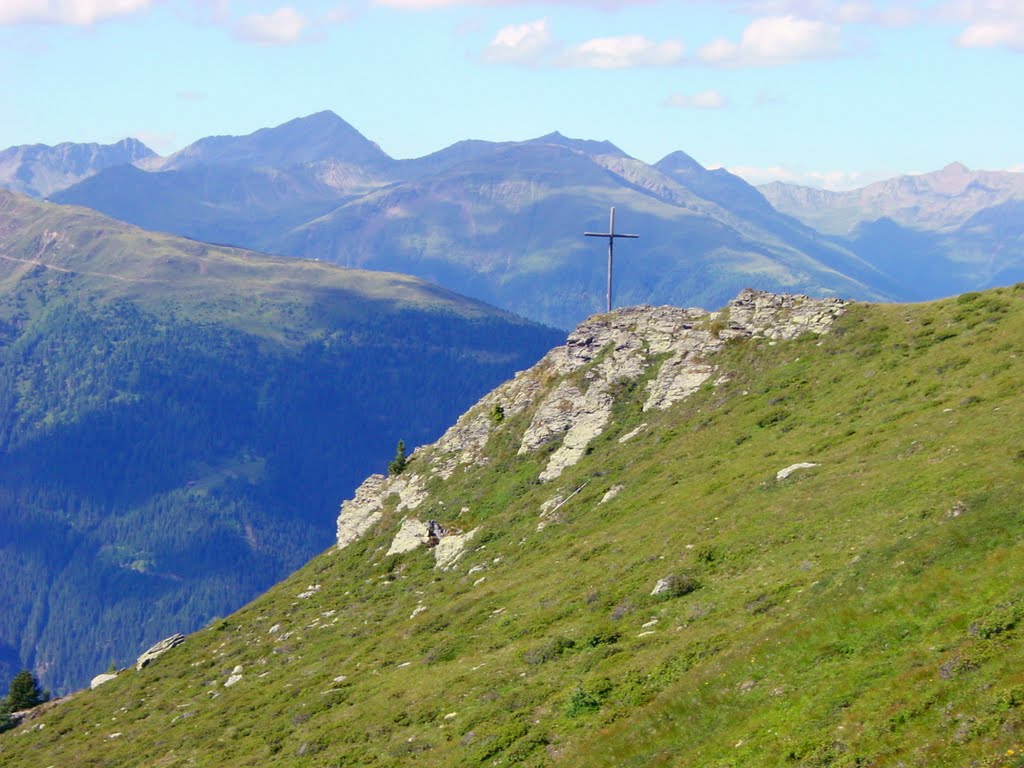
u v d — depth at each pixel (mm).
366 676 66812
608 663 48719
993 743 27875
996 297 85688
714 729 36906
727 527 60750
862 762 30109
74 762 74688
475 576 85375
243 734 65250
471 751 45625
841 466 62219
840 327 95438
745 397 92062
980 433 55969
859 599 40750
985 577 37438
